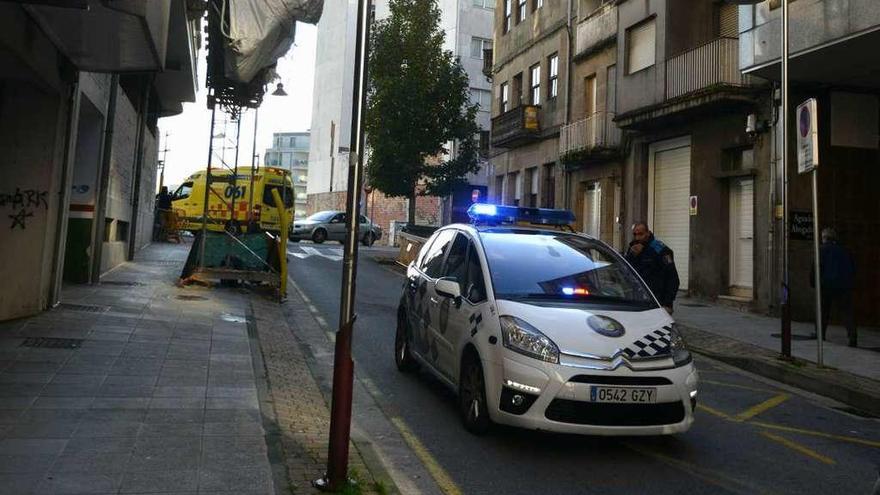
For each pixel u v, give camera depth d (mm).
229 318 10180
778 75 13531
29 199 9055
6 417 5047
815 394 8383
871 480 5219
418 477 4785
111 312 9703
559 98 24203
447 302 6621
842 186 14070
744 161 15516
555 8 24859
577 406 5062
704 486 4883
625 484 4832
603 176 21062
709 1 17078
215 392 6121
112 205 14602
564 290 6078
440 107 25359
